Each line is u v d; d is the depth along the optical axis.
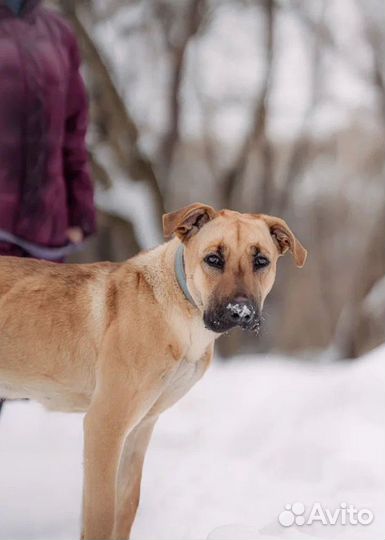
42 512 5.86
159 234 15.28
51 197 6.31
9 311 5.28
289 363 12.45
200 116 20.22
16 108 6.15
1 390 5.41
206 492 6.21
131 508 5.36
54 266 5.41
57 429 7.90
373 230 18.92
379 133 21.44
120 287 5.19
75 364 5.21
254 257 5.06
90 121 15.51
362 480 6.21
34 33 6.24
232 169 19.77
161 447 7.38
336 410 7.07
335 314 24.50
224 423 7.69
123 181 15.16
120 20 17.05
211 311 4.92
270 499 6.07
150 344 5.02
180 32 17.86
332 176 23.39
